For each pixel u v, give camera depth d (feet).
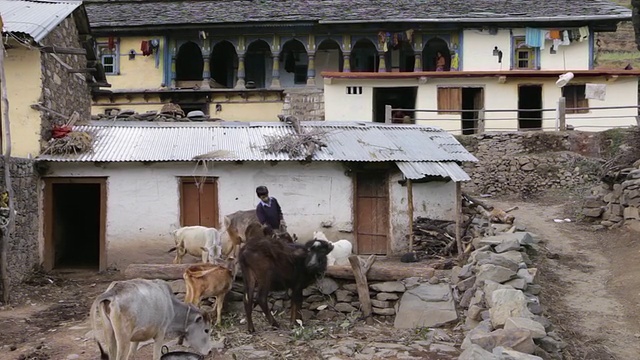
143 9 86.94
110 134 46.55
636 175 42.91
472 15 78.43
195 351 22.50
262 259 26.53
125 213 43.04
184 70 89.92
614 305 29.53
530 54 80.48
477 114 76.43
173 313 21.54
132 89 81.97
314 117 78.33
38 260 41.88
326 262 27.50
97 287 38.11
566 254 39.17
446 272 32.94
